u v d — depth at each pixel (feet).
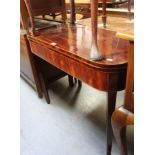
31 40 4.18
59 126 4.55
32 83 5.99
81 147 3.91
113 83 2.47
